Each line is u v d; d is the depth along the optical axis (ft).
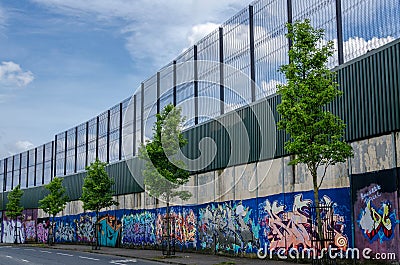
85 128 173.27
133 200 138.21
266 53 87.30
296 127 62.08
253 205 89.04
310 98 61.21
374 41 66.03
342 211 69.26
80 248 142.20
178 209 114.62
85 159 171.53
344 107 69.31
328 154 60.80
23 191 216.13
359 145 66.95
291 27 65.41
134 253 111.34
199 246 105.81
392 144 61.87
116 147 150.71
